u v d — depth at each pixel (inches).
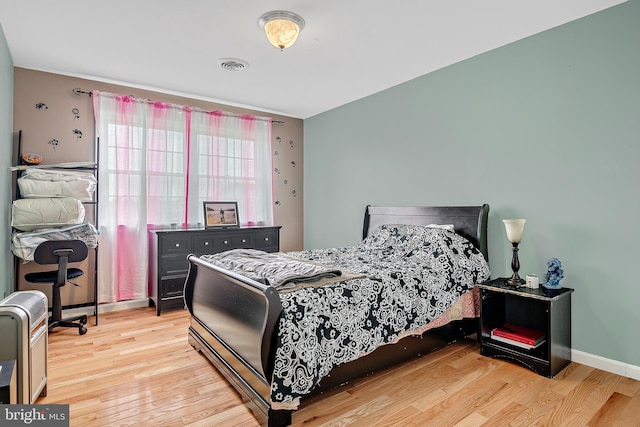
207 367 96.0
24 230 121.0
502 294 111.9
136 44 113.3
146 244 154.6
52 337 117.7
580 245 99.3
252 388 73.7
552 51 104.3
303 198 208.1
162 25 101.3
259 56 122.4
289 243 203.2
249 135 182.9
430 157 138.9
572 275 101.0
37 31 104.7
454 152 130.6
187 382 87.8
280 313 67.3
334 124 185.9
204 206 165.6
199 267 105.4
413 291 92.7
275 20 94.7
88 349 108.0
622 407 77.0
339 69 134.3
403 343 92.2
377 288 85.7
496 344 102.8
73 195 126.6
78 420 71.7
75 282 142.3
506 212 115.7
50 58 124.0
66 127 139.3
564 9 94.0
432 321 98.0
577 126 99.6
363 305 81.4
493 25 102.2
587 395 82.0
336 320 75.6
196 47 115.4
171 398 80.4
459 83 128.5
